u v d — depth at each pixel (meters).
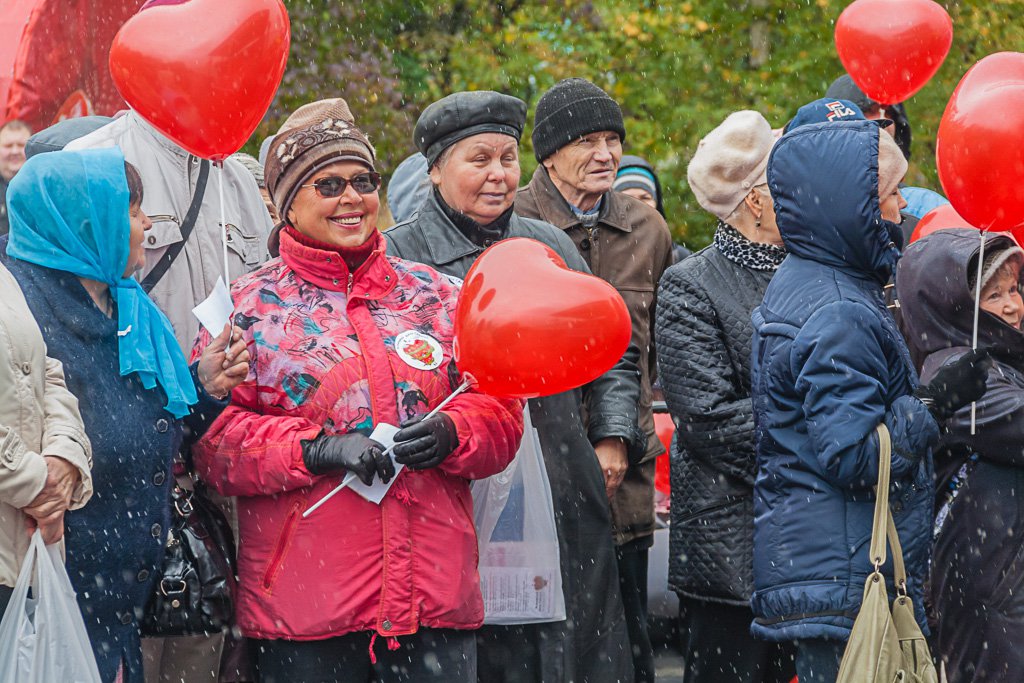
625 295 8.62
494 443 6.47
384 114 22.41
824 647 6.41
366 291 6.57
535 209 8.62
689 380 7.79
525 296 6.21
